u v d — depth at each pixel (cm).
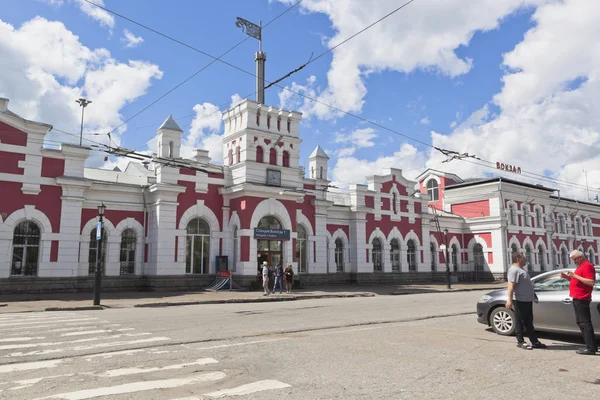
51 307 1752
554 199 5166
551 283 1051
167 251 2673
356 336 1052
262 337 1035
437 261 4309
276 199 2948
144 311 1673
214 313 1574
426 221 4128
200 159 2900
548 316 1016
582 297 868
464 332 1120
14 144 2328
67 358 808
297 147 3158
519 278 932
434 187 5103
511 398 588
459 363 778
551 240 5000
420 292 2939
